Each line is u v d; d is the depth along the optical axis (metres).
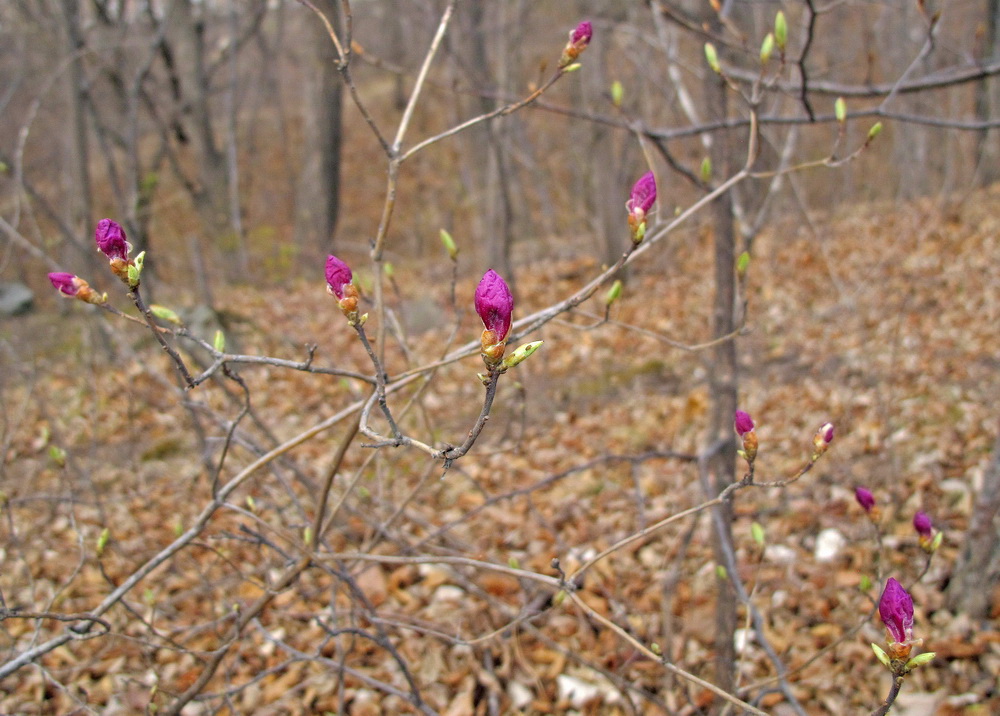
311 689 3.08
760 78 2.12
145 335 6.68
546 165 14.73
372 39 23.73
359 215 20.70
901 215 10.03
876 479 4.33
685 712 2.88
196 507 4.28
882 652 1.46
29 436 5.05
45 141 11.63
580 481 4.75
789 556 3.79
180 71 13.13
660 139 2.79
